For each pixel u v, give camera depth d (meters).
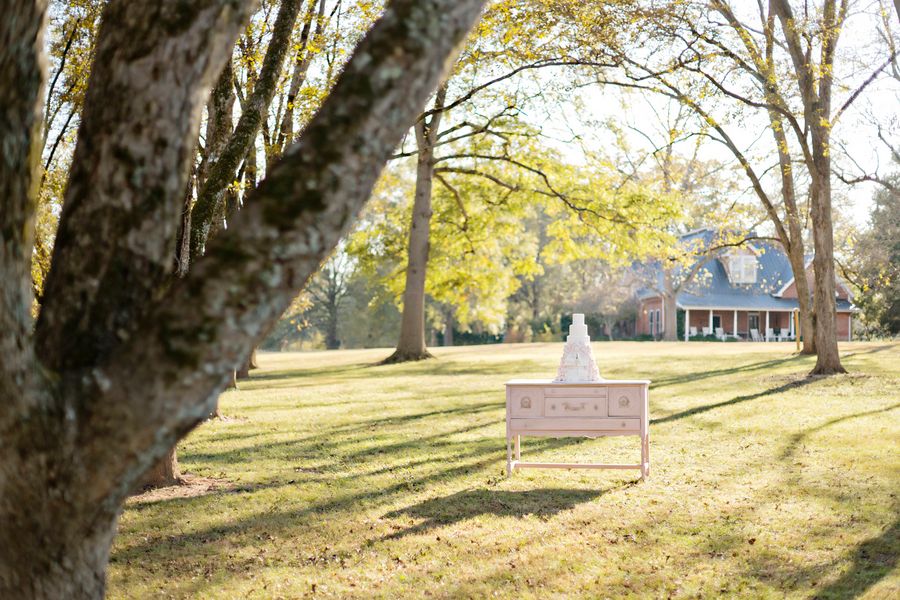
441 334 73.06
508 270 35.59
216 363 2.40
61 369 2.53
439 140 31.09
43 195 10.83
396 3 2.46
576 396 9.22
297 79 13.75
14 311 2.32
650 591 5.61
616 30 17.33
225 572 6.18
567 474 9.75
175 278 8.30
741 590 5.59
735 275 53.38
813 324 26.22
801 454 10.51
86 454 2.42
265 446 12.15
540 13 16.75
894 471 9.24
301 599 5.60
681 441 11.89
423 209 30.56
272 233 2.38
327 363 33.34
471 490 8.93
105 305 2.55
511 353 33.44
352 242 35.44
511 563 6.28
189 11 2.48
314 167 2.39
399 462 10.70
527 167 27.31
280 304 2.44
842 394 16.59
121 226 2.53
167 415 2.41
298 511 8.03
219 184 8.65
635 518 7.55
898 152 22.95
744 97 18.34
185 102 2.53
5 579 2.61
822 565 6.05
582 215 27.75
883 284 37.97
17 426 2.38
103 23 2.61
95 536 2.64
